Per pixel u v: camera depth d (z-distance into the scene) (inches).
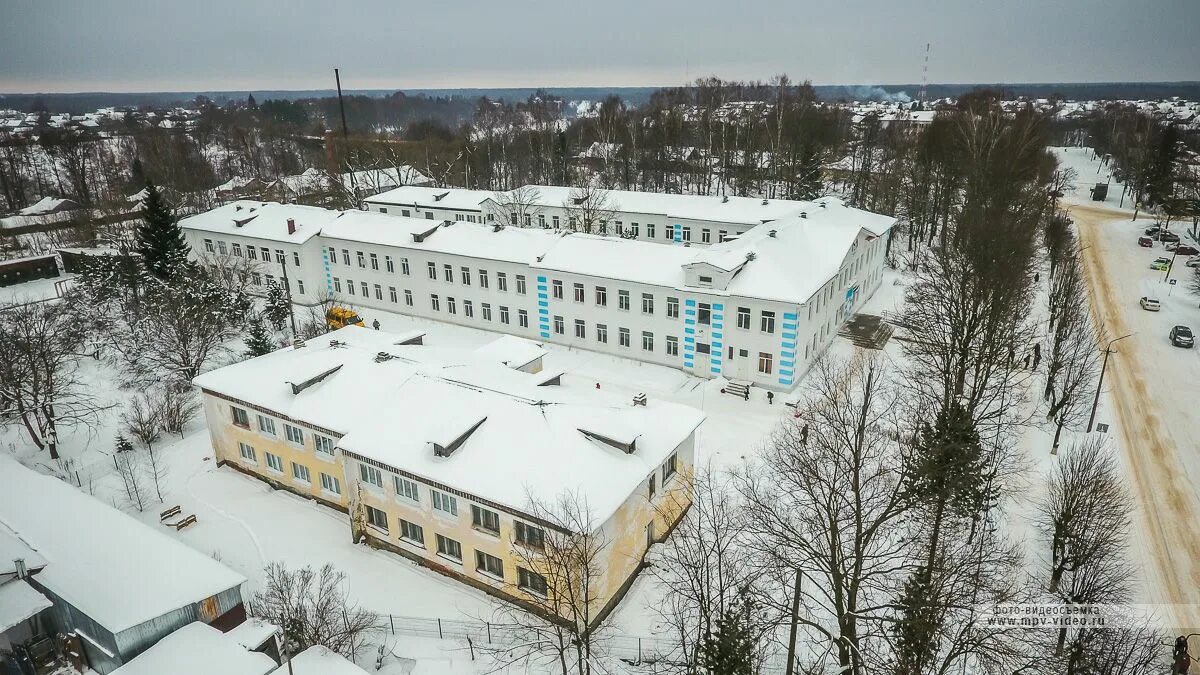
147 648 1066.7
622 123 5251.0
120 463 1800.0
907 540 1240.2
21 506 1363.2
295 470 1615.4
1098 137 6707.7
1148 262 3383.4
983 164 3061.0
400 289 2864.2
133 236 3722.9
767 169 4562.0
